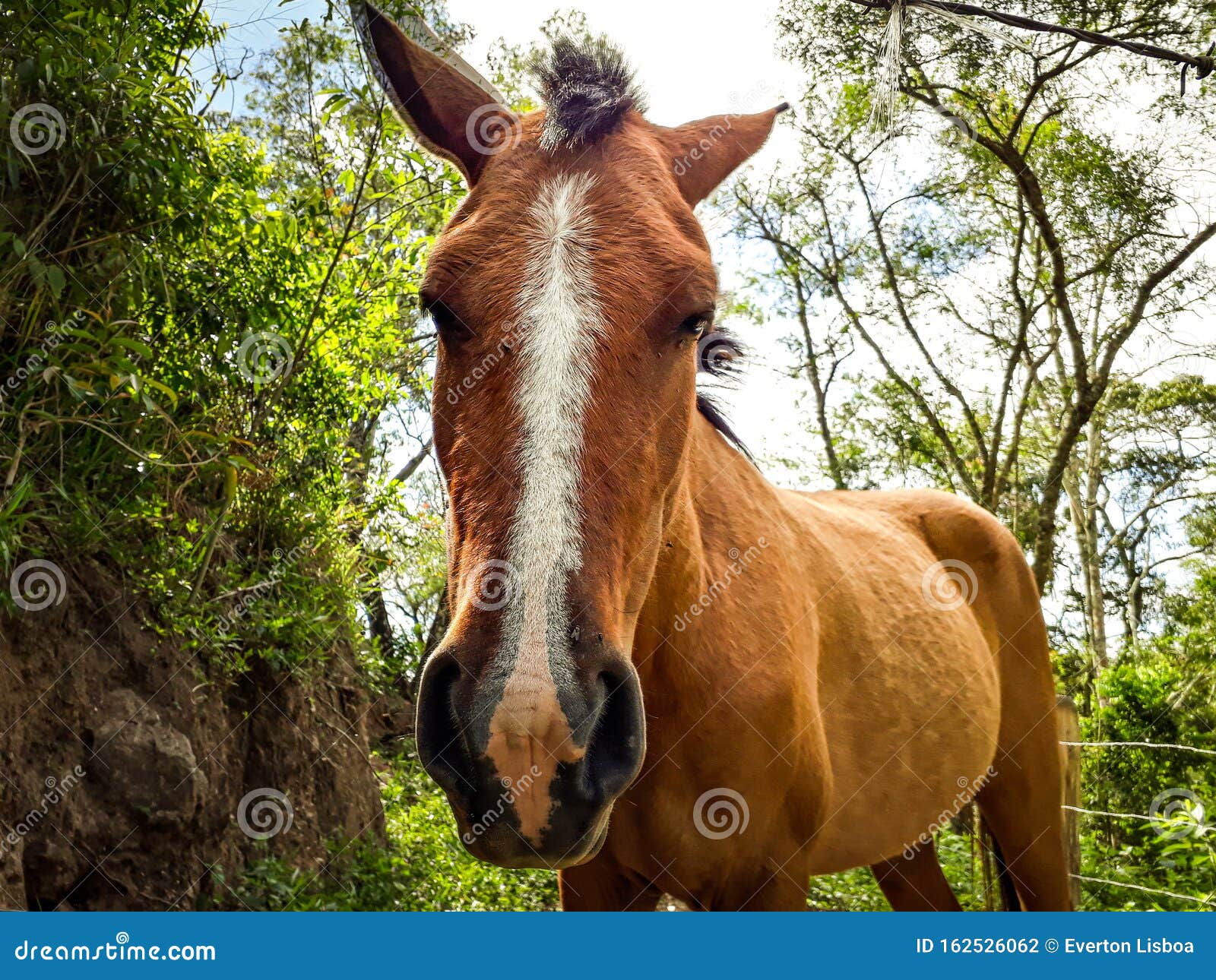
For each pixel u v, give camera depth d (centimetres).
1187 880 542
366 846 492
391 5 373
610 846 247
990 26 484
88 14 305
